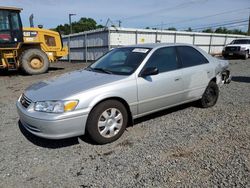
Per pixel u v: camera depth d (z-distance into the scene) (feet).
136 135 13.53
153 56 14.58
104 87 12.27
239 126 14.33
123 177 9.58
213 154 11.10
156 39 78.89
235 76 33.47
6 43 39.68
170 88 14.98
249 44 70.28
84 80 13.19
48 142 12.96
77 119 11.49
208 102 18.19
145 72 13.60
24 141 13.16
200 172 9.72
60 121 11.12
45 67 43.32
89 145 12.52
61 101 11.28
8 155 11.66
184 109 17.90
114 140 12.87
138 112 13.84
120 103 12.88
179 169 9.98
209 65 17.71
